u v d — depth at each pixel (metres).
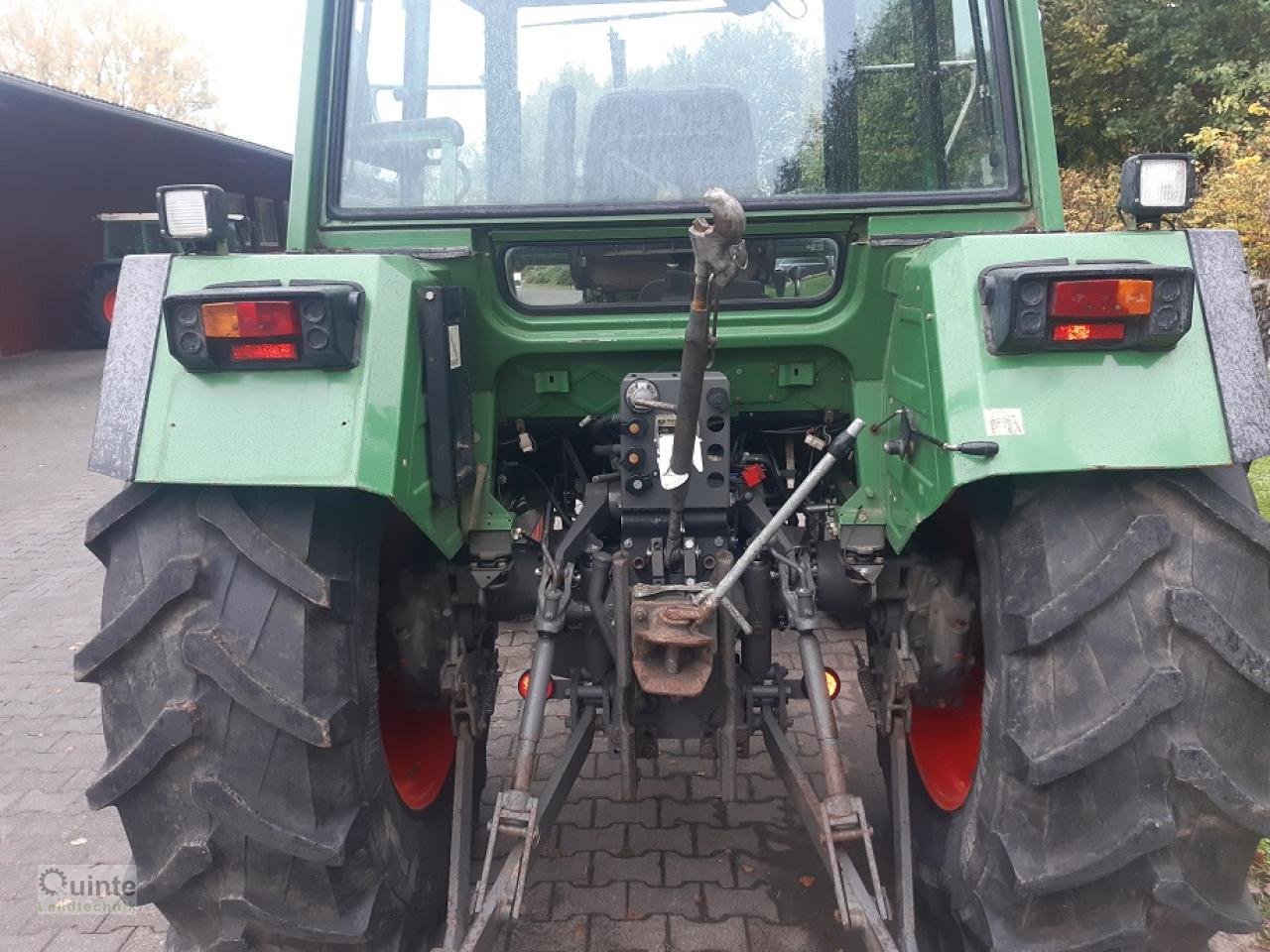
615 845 3.16
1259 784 1.80
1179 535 1.81
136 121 17.94
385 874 2.04
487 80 2.50
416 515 1.98
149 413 1.86
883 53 2.44
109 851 3.34
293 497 1.89
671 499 2.20
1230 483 1.88
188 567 1.84
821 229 2.45
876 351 2.45
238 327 1.79
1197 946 1.97
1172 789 1.79
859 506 2.40
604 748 3.71
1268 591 1.81
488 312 2.46
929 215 2.39
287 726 1.80
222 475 1.81
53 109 16.84
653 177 2.48
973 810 2.05
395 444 1.87
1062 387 1.81
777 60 2.45
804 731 3.79
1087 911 1.90
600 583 2.44
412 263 2.13
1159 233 1.93
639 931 2.79
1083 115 14.59
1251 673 1.76
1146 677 1.75
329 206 2.48
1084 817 1.82
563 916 2.85
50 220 18.55
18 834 3.44
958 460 1.80
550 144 2.50
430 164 2.52
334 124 2.48
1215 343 1.84
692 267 2.51
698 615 2.16
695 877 3.01
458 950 2.16
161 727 1.82
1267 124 10.61
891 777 2.51
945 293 1.92
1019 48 2.40
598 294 2.53
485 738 2.93
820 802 2.25
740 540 2.67
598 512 2.56
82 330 18.19
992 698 1.91
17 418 11.98
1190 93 13.65
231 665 1.80
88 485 8.89
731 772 2.38
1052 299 1.77
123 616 1.84
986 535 1.96
